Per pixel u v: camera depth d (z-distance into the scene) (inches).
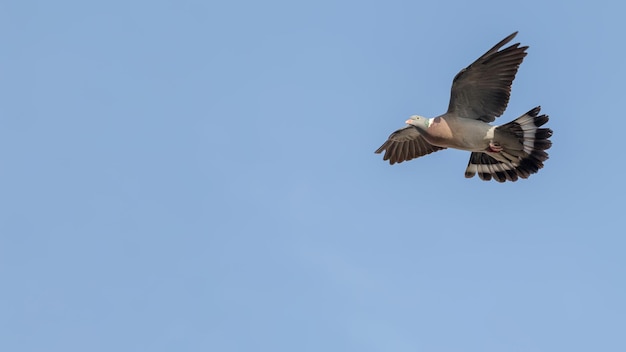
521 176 770.2
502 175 780.6
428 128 764.0
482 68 745.0
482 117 764.0
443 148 821.2
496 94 756.0
